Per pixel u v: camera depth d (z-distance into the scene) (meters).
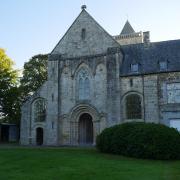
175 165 20.16
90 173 16.16
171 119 34.44
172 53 37.00
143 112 35.38
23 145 39.44
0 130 58.78
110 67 37.22
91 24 39.97
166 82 35.19
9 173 15.88
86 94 38.50
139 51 38.97
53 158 21.42
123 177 15.32
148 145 23.06
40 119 40.75
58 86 39.62
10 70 51.06
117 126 25.70
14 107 51.56
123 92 36.47
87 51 39.31
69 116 38.66
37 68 58.91
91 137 38.84
